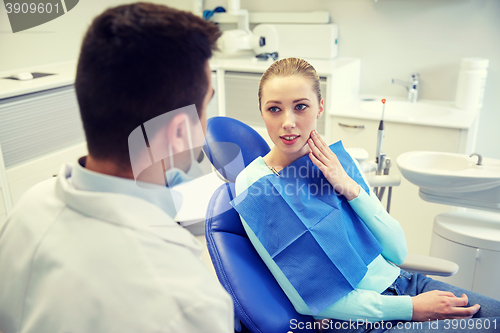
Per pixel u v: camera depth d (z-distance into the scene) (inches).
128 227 17.4
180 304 16.5
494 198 56.3
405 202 80.9
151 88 16.4
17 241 19.1
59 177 19.4
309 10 99.2
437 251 60.5
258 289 34.9
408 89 91.0
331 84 81.4
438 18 86.8
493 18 81.9
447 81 89.9
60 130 81.1
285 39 99.9
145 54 16.0
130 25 15.9
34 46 96.7
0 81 77.8
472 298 39.4
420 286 42.4
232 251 36.1
